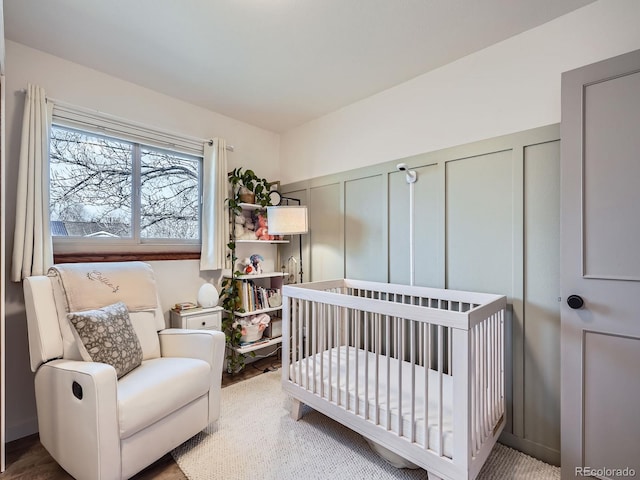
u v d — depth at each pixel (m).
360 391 1.76
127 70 2.24
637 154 1.35
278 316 3.23
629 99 1.37
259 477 1.56
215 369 1.92
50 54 2.04
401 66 2.18
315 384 1.94
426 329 1.44
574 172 1.49
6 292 1.88
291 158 3.35
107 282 1.97
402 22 1.74
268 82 2.40
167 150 2.63
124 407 1.42
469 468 1.30
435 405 1.58
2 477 1.56
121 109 2.35
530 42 1.80
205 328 2.55
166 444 1.62
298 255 3.25
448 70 2.15
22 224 1.85
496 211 1.92
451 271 2.11
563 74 1.53
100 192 2.31
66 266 1.86
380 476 1.57
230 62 2.14
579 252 1.48
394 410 1.56
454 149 2.09
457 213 2.09
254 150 3.26
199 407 1.81
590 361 1.45
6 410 1.87
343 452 1.75
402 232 2.39
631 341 1.36
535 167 1.78
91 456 1.36
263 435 1.91
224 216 2.85
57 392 1.54
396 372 1.95
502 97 1.90
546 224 1.74
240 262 3.10
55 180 2.11
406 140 2.38
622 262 1.38
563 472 1.51
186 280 2.73
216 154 2.79
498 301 1.68
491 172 1.94
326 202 2.98
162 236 2.65
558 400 1.69
